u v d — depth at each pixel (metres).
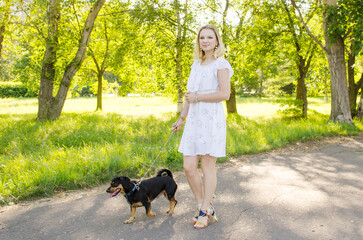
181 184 4.66
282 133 8.77
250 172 5.32
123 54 15.35
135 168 5.39
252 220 3.28
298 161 6.19
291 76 18.12
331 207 3.61
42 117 12.34
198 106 3.16
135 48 14.80
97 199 4.08
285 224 3.16
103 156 5.54
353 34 10.93
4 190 4.08
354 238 2.82
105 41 19.17
